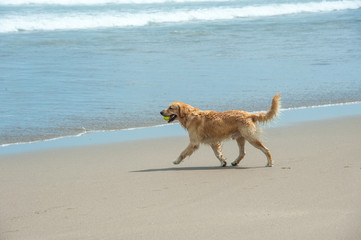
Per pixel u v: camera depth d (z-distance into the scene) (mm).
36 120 11969
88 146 10039
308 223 5266
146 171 8102
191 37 26031
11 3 37281
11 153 9461
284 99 14281
